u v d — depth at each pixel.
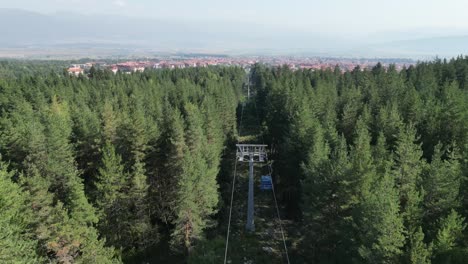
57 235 29.02
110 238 38.31
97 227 37.06
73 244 29.67
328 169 32.97
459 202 27.78
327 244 34.19
